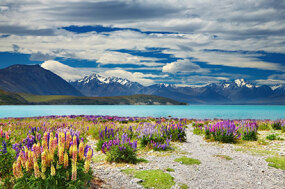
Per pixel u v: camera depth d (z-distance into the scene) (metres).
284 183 9.47
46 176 6.46
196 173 10.43
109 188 8.35
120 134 17.16
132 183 8.91
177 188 8.65
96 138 18.80
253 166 11.72
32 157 6.49
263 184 9.34
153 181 9.09
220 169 11.13
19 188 6.58
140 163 11.78
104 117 41.22
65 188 6.51
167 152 14.52
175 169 10.89
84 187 7.01
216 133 19.38
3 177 7.93
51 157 6.47
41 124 23.16
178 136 18.92
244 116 82.62
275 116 83.56
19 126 21.27
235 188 8.90
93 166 11.02
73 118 39.19
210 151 15.21
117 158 11.91
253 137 19.39
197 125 31.75
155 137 16.28
